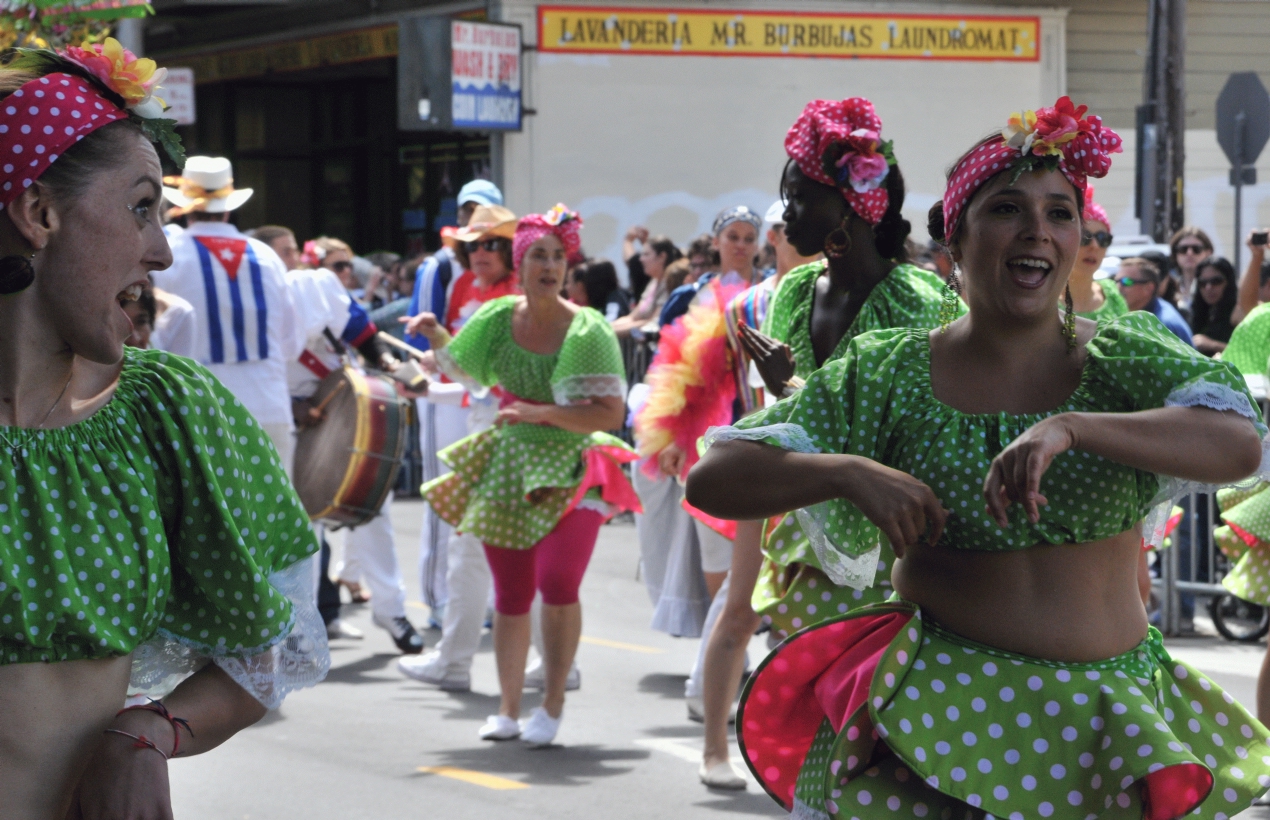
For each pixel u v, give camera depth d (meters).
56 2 3.82
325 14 19.34
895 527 2.50
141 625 2.13
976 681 2.63
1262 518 5.31
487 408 7.70
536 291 6.09
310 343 7.70
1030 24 17.95
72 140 2.00
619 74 16.94
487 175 19.00
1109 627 2.66
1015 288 2.64
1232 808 2.65
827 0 17.36
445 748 6.05
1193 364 2.55
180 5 19.70
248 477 2.28
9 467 2.03
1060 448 2.38
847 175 4.12
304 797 5.33
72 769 2.07
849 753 2.64
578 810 5.17
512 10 16.61
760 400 5.43
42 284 2.03
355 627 8.77
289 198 22.69
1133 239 11.52
